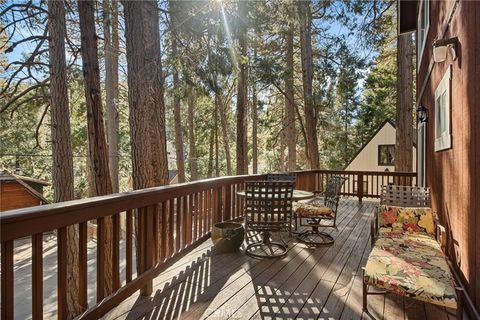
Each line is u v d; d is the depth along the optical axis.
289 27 12.27
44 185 14.93
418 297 2.23
